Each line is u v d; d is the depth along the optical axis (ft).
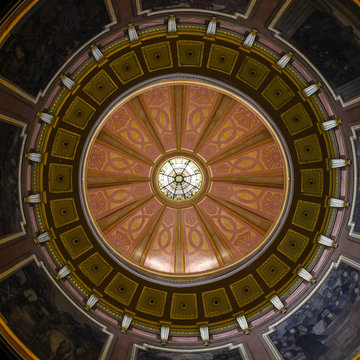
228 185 93.35
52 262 67.56
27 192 63.05
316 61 60.03
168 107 88.63
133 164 93.35
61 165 67.97
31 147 62.23
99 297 71.00
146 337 69.10
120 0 54.60
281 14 55.83
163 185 96.02
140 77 66.74
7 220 58.23
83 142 68.33
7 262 57.88
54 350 60.34
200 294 74.23
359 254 62.03
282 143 69.72
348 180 64.85
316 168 68.64
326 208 68.74
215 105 87.71
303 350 64.03
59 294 66.23
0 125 53.93
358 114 58.95
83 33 57.26
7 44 49.06
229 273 74.74
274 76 65.16
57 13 51.29
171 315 72.49
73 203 70.69
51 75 59.52
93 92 65.98
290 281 71.10
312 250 70.18
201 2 57.41
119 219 91.15
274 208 87.25
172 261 88.58
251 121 86.94
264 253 73.97
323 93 62.85
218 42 62.90
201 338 69.41
